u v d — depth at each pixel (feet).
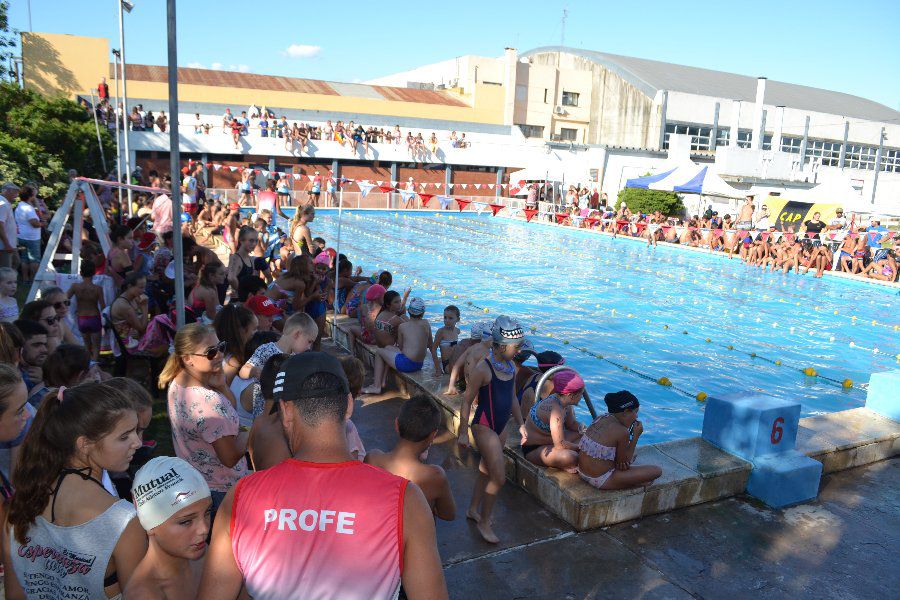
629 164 118.21
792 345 36.42
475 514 14.17
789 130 136.05
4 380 8.05
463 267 59.93
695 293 51.06
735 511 15.37
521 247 74.90
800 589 12.51
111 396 6.99
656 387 28.55
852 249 60.95
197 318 22.65
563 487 14.57
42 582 6.82
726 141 135.54
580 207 99.71
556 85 147.43
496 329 14.52
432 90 154.10
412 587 5.28
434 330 36.88
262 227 42.39
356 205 108.88
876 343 37.45
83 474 6.84
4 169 47.55
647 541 13.92
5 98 68.13
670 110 129.59
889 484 17.19
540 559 13.10
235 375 14.61
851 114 151.53
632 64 145.38
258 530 5.20
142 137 95.91
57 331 16.83
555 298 47.32
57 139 66.59
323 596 5.11
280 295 24.68
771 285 55.93
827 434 18.35
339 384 5.54
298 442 5.52
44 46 100.53
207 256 28.76
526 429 15.85
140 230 42.37
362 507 5.17
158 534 6.18
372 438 18.70
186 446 10.75
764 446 16.20
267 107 115.75
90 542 6.61
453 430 19.26
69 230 38.81
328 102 126.62
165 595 6.47
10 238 29.86
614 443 14.07
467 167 124.36
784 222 81.87
